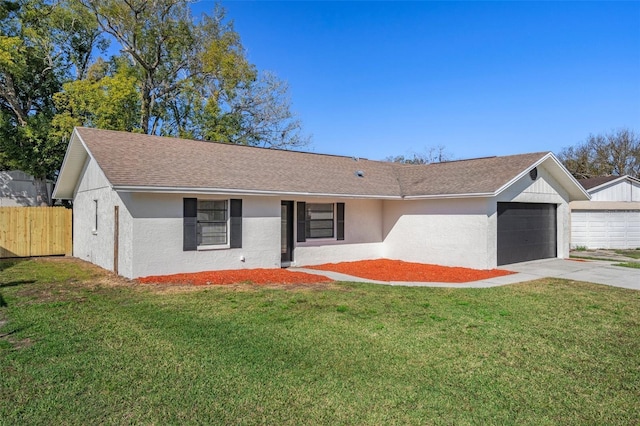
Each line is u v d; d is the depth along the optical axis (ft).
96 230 44.39
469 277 38.04
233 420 11.55
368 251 52.29
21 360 15.87
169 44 84.64
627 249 68.18
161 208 35.24
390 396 13.15
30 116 68.95
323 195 44.09
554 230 53.06
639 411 12.39
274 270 40.19
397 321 21.98
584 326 21.47
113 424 11.27
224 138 87.61
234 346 17.71
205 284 32.30
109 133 42.32
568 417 11.98
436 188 47.78
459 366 15.79
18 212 51.57
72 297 27.48
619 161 129.29
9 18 68.59
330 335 19.36
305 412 12.05
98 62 81.51
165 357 16.34
